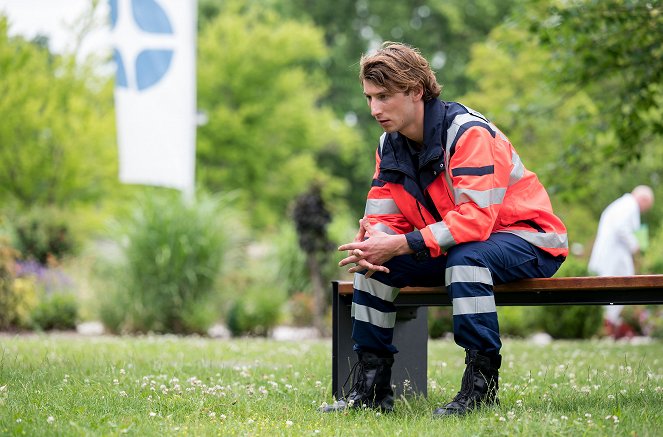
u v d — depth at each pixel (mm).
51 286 22844
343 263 6203
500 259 6066
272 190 48250
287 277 24844
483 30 56344
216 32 48125
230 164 47938
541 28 15883
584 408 6094
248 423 5578
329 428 5477
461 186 6043
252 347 13227
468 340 6004
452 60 56594
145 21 20500
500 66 36188
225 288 22281
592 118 17750
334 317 6980
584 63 16000
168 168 20625
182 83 20672
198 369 8914
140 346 12570
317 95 51594
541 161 31469
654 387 7117
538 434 5051
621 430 5113
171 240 21688
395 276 6402
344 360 6996
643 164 32500
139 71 20516
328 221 22609
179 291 21766
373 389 6473
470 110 6352
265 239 28578
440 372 9234
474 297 5973
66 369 8289
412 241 6012
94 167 33312
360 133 56781
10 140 31938
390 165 6453
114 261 21859
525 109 18172
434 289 6473
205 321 21328
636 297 6145
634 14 15211
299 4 59125
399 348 7312
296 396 6793
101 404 6207
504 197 6293
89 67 32750
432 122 6219
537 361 10734
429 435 5152
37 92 31844
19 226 25875
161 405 6238
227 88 47750
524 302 6484
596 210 34969
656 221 33656
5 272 20594
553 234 6316
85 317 22266
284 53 47500
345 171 57625
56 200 33344
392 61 6156
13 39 31938
